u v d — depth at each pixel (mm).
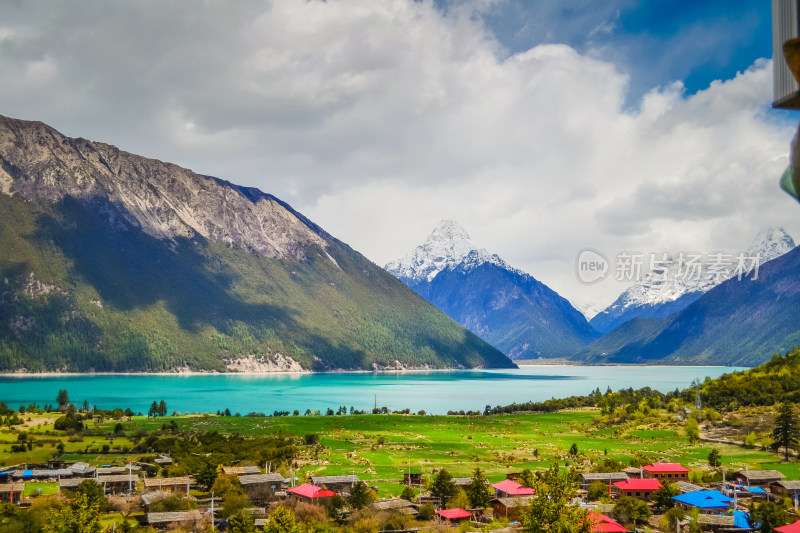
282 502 134000
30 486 153500
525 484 145375
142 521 124312
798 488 139000
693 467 176750
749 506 125188
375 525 116938
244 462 173125
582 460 193125
